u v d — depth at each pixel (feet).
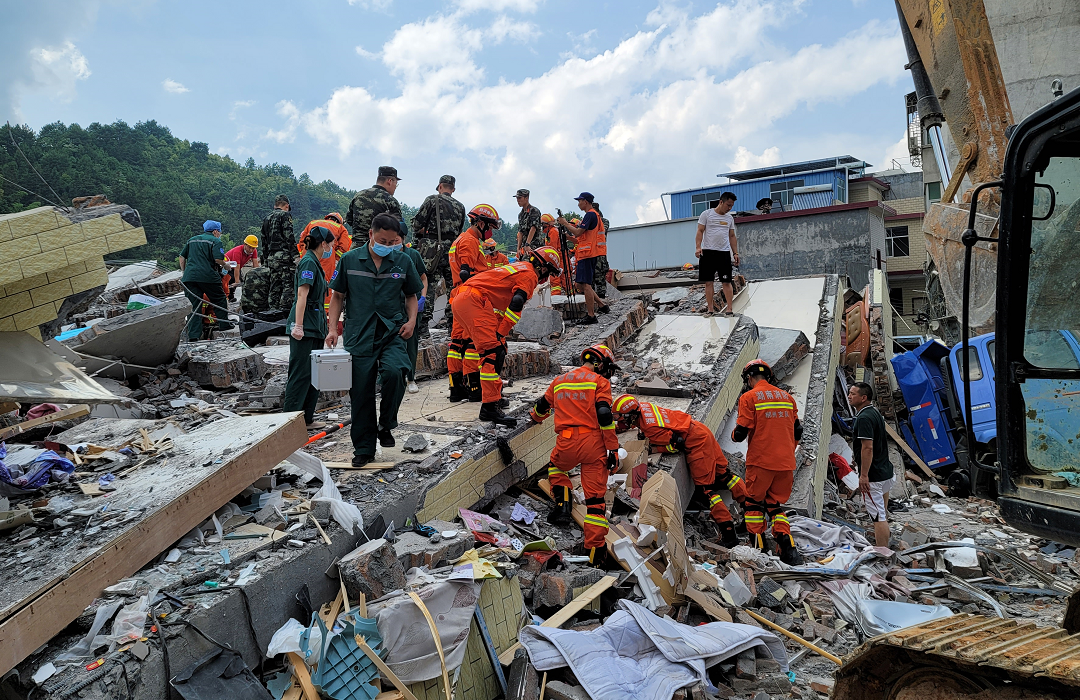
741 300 41.11
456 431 19.47
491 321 19.93
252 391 23.84
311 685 10.00
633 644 12.60
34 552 9.96
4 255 10.66
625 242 100.58
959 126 22.20
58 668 8.56
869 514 25.34
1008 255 10.32
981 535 25.17
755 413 20.24
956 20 21.09
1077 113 9.16
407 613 10.87
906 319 103.24
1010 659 7.15
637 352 31.40
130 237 12.11
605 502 17.07
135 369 24.86
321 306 19.29
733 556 18.94
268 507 13.17
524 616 13.23
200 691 9.02
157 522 10.92
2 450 13.84
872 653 8.84
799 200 107.14
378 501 14.24
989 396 32.83
